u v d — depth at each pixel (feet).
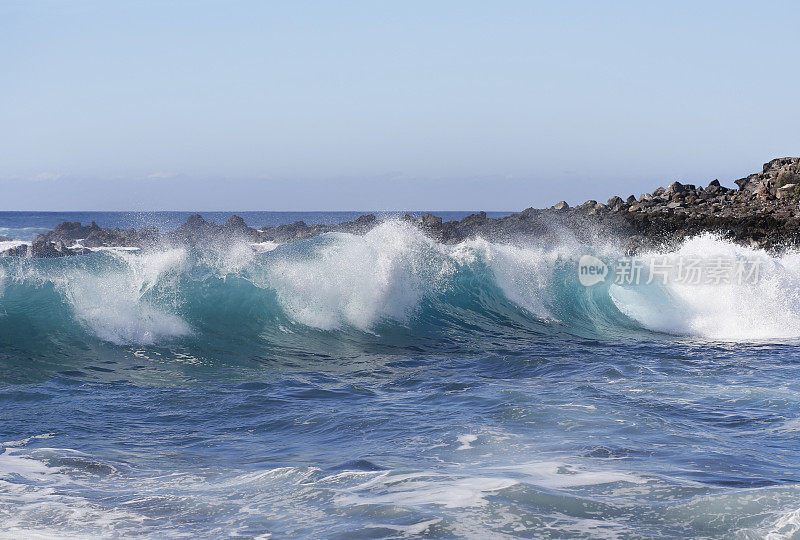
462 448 29.12
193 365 47.60
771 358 53.16
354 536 20.21
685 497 22.91
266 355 51.49
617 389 40.19
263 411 36.40
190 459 28.78
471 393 39.58
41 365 45.01
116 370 45.29
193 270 56.18
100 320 50.93
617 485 24.07
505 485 23.86
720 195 173.27
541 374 45.55
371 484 24.62
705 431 31.35
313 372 46.98
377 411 35.96
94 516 22.26
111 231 148.56
